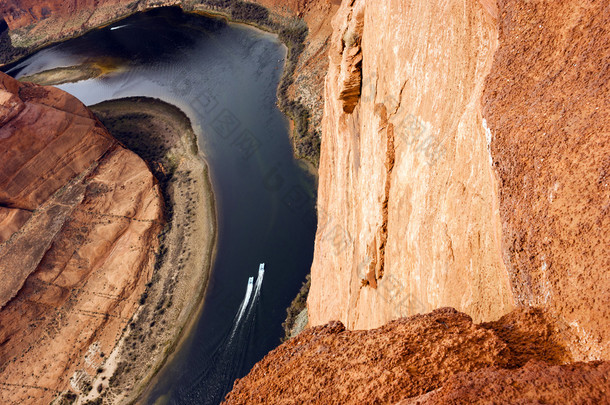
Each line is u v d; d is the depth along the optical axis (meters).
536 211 7.38
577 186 6.93
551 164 7.33
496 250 8.21
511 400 5.05
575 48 7.65
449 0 10.61
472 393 5.30
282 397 7.68
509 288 7.77
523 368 5.51
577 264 6.69
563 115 7.44
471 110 9.42
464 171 9.59
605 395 4.86
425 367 6.55
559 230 7.00
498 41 8.91
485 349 6.57
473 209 9.11
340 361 7.65
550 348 6.62
